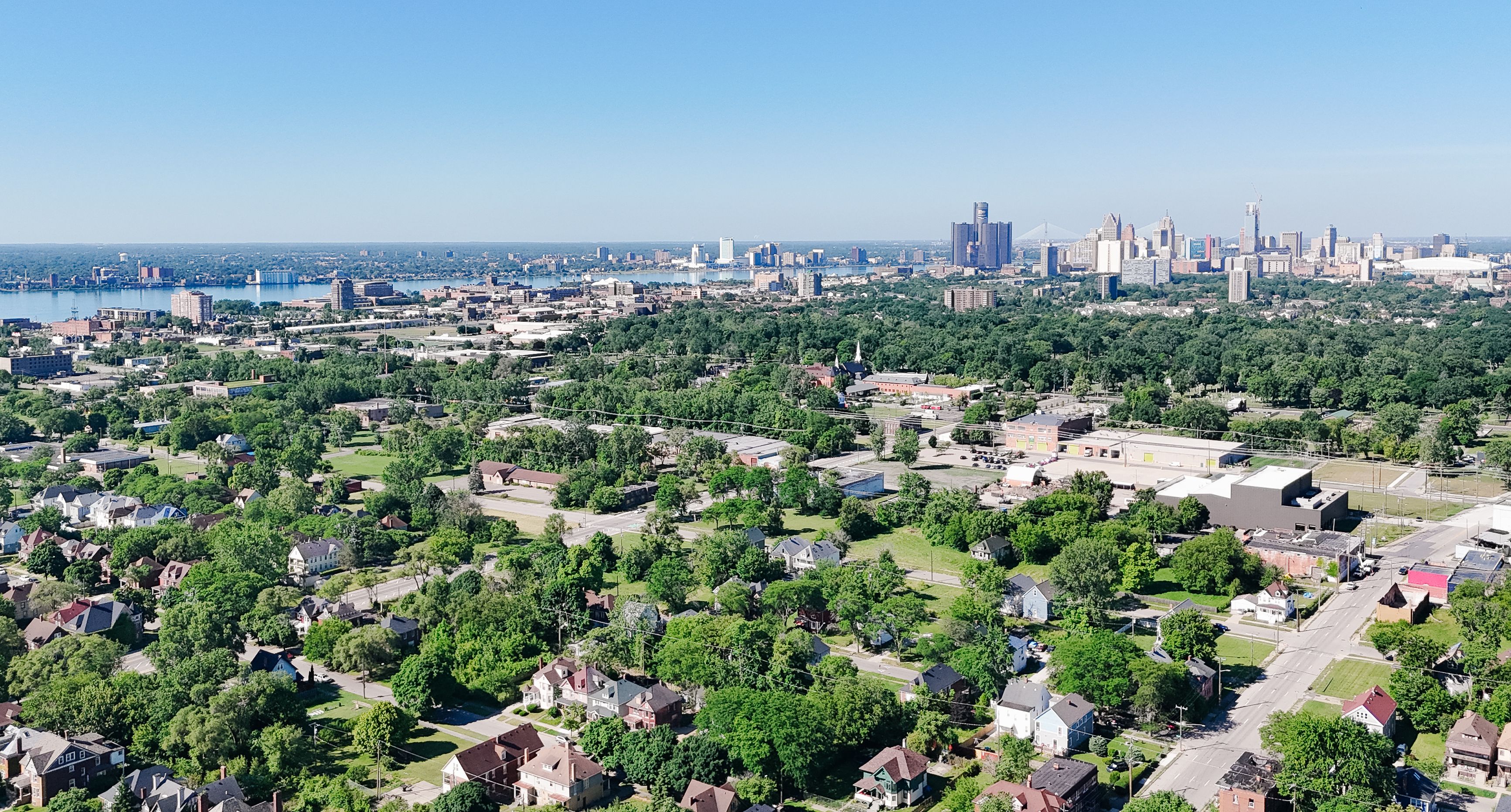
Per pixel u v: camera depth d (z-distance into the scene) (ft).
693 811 654.12
